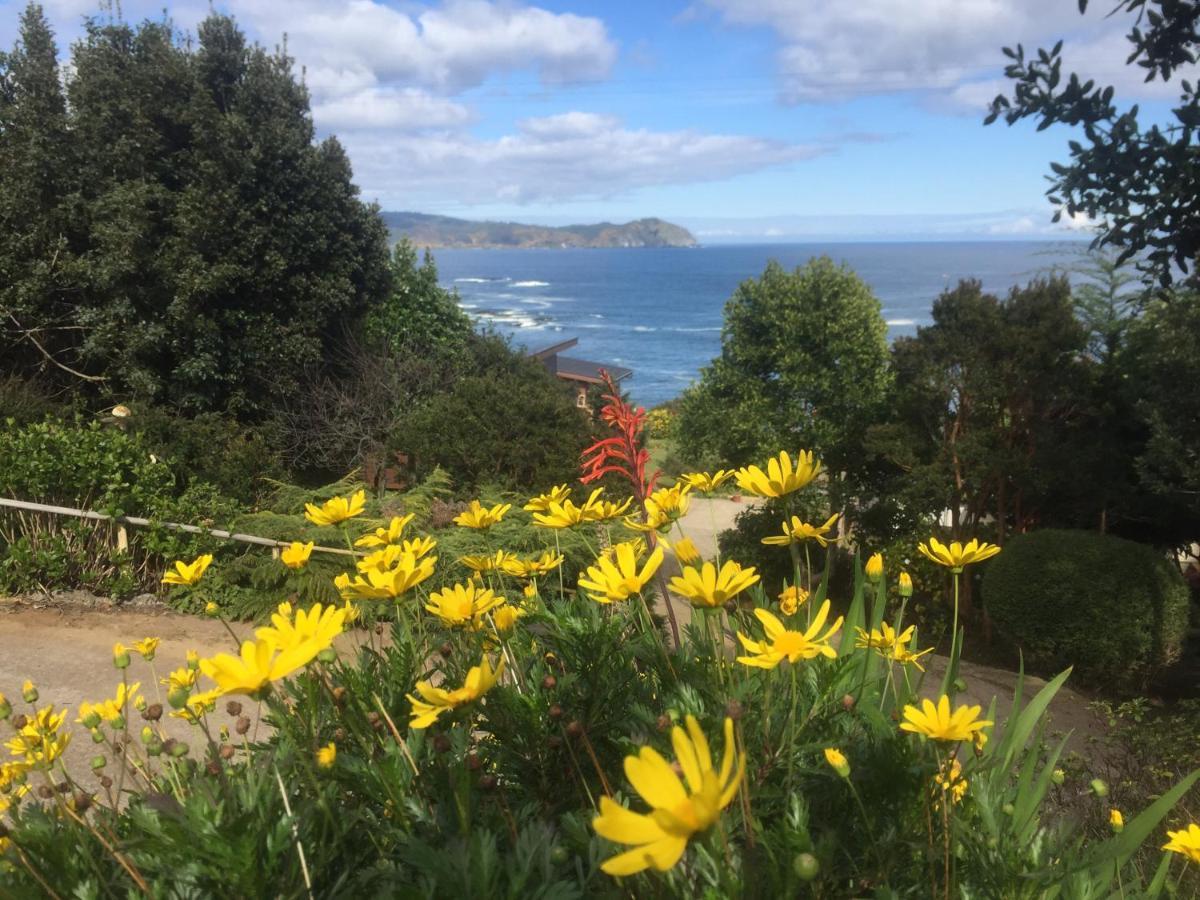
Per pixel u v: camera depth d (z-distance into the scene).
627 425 2.57
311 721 1.38
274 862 1.04
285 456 12.96
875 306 12.99
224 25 13.29
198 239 12.13
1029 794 1.50
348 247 13.94
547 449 8.55
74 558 6.06
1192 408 6.85
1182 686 7.50
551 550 1.99
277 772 1.14
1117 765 3.85
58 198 11.77
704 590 1.28
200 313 12.12
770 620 1.30
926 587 8.67
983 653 8.16
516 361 16.22
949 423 9.22
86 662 4.93
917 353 9.06
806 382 12.72
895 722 1.45
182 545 6.18
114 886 1.15
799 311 12.96
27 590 5.91
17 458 6.06
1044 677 7.41
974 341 8.66
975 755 1.40
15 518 6.11
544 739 1.40
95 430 6.48
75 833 1.21
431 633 1.84
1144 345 7.86
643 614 1.64
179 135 13.00
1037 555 7.34
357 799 1.39
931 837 1.19
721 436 13.69
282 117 13.46
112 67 12.53
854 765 1.26
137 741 2.84
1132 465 7.95
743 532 9.03
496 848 1.07
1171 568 7.18
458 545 4.78
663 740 1.28
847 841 1.25
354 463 13.02
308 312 13.21
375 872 1.09
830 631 1.27
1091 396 8.59
